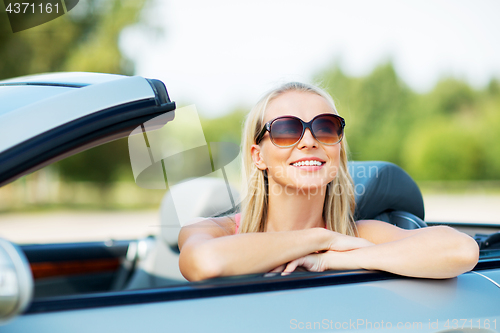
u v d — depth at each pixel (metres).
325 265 1.06
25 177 0.82
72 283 1.35
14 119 0.80
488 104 18.05
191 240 1.05
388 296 0.93
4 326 0.72
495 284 1.04
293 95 1.26
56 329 0.74
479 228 1.90
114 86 0.91
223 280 0.91
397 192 1.55
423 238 1.05
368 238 1.34
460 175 16.83
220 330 0.79
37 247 1.36
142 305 0.81
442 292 0.98
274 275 0.94
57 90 0.93
